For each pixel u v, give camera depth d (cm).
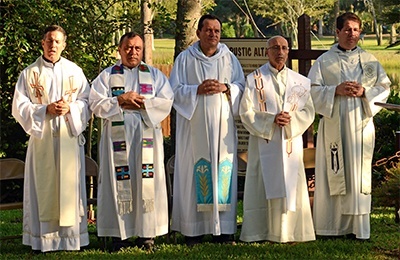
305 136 970
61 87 757
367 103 790
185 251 757
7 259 739
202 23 782
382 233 833
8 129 1161
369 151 798
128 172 757
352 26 802
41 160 754
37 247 761
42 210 754
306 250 761
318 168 812
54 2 1051
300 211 784
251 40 978
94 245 801
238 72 799
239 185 1048
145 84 764
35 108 745
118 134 757
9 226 923
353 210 792
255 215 784
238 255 740
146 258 733
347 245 780
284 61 782
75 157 755
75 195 754
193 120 775
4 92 1141
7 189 1128
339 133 794
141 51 771
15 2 1031
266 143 777
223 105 776
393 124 1100
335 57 809
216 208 771
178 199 791
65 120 751
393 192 762
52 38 752
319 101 794
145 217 759
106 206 764
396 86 2186
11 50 1068
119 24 1080
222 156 775
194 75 782
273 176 774
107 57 1050
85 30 1030
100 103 754
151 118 756
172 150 1106
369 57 812
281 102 777
